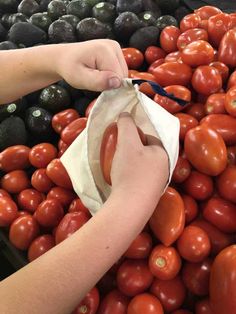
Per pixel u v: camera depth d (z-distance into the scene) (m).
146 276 0.38
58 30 0.68
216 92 0.50
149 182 0.27
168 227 0.37
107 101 0.32
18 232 0.46
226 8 0.85
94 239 0.24
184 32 0.62
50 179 0.51
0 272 0.55
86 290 0.23
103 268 0.24
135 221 0.25
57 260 0.23
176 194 0.39
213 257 0.41
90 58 0.33
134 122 0.31
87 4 0.76
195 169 0.44
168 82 0.53
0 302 0.22
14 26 0.70
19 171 0.54
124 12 0.71
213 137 0.41
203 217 0.43
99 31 0.68
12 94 0.40
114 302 0.39
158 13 0.77
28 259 0.45
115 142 0.30
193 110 0.51
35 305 0.22
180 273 0.40
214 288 0.35
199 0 0.85
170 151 0.30
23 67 0.38
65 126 0.56
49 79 0.38
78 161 0.35
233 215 0.40
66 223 0.42
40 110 0.60
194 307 0.40
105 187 0.34
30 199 0.50
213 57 0.54
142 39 0.67
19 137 0.58
